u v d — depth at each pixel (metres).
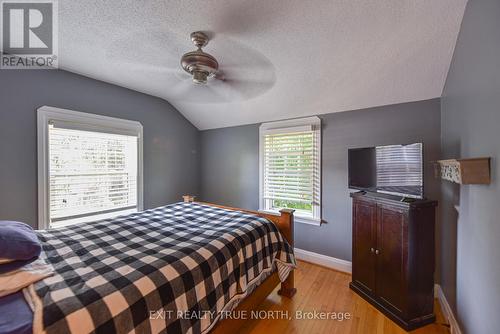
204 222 1.91
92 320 0.81
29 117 2.06
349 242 2.53
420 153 1.72
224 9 1.37
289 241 1.98
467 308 1.39
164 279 1.07
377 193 2.04
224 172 3.65
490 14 1.02
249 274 1.51
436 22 1.44
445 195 1.87
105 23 1.51
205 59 1.59
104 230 1.70
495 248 1.01
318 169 2.74
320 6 1.34
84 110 2.40
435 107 2.05
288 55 1.88
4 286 0.92
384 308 1.84
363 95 2.27
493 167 1.02
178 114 3.48
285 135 3.04
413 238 1.67
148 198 3.08
